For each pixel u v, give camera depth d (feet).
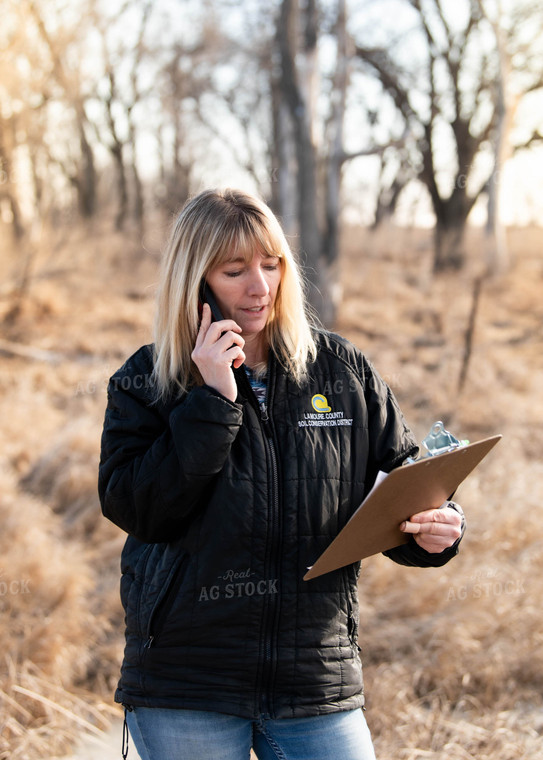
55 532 18.86
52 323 41.45
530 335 42.32
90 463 22.08
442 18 74.38
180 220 6.47
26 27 42.80
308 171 48.21
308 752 6.13
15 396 28.04
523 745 11.26
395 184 90.79
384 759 11.00
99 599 15.96
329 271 48.49
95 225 71.51
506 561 16.34
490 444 6.07
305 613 6.18
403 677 12.97
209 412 5.91
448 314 46.47
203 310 6.28
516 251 72.90
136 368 6.64
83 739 11.62
